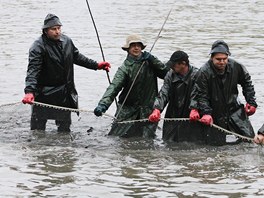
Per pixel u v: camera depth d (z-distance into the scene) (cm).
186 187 1252
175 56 1580
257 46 3064
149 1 5509
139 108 1669
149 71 1664
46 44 1691
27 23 3969
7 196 1200
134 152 1519
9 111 1800
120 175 1326
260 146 1512
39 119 1700
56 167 1378
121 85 1648
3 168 1362
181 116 1605
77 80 2338
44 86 1714
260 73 2400
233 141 1562
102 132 1683
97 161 1431
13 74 2423
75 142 1603
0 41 3216
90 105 1991
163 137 1605
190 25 3891
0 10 4769
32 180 1288
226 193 1220
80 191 1227
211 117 1546
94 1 5434
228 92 1555
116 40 3275
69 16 4394
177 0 5606
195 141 1571
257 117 1812
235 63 1556
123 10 4784
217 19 4209
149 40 3250
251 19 4212
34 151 1507
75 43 3173
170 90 1605
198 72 1555
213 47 1527
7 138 1628
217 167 1385
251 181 1288
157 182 1282
